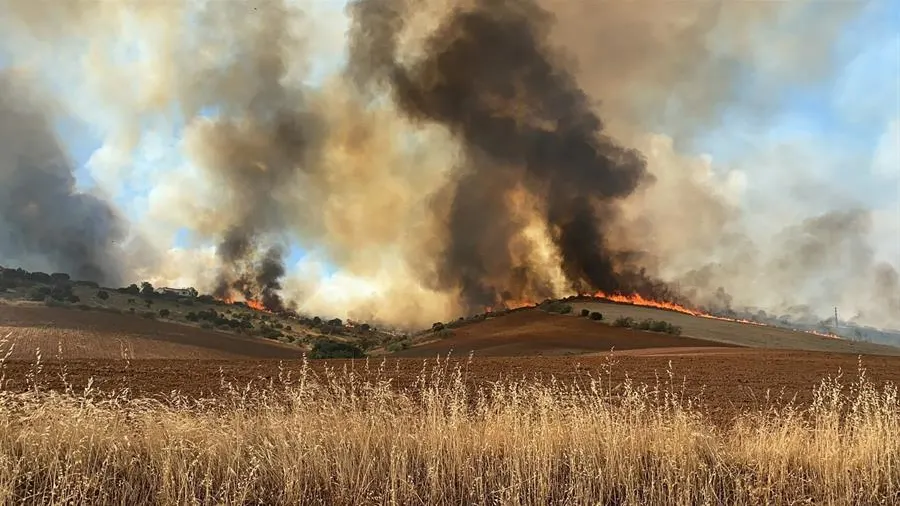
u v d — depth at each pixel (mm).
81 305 92875
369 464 7457
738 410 15336
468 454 8117
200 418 8305
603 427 8523
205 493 6898
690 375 27312
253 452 7480
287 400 10375
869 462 8180
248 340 95188
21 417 7621
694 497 7332
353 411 8656
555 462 7922
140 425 8125
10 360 27188
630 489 7363
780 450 8312
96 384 19297
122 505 6645
